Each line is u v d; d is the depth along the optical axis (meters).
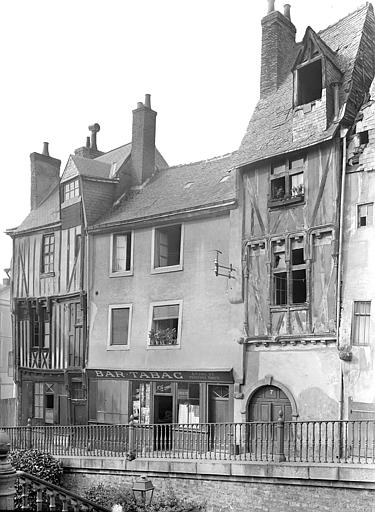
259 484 11.21
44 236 20.72
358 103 13.49
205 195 16.66
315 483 10.45
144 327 16.88
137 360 16.81
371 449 11.68
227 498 11.62
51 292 19.92
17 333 21.03
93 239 18.80
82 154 23.66
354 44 14.38
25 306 20.84
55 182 23.73
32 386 20.23
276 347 13.79
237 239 14.99
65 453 14.90
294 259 13.99
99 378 17.58
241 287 14.65
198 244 16.03
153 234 17.19
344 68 14.00
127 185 20.16
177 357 15.87
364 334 12.31
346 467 10.06
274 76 16.33
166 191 18.59
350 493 10.05
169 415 16.69
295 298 14.18
